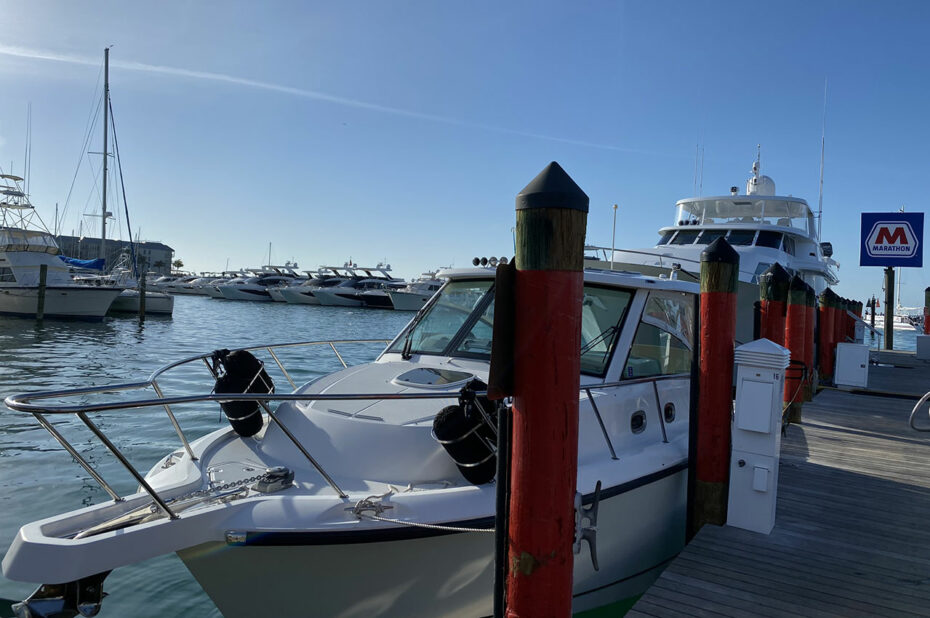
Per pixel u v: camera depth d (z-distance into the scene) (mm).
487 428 3324
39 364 15797
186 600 4492
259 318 39594
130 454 7566
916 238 13359
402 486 3367
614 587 4090
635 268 11945
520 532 2408
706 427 4602
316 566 3045
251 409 3783
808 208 14078
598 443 4047
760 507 4488
